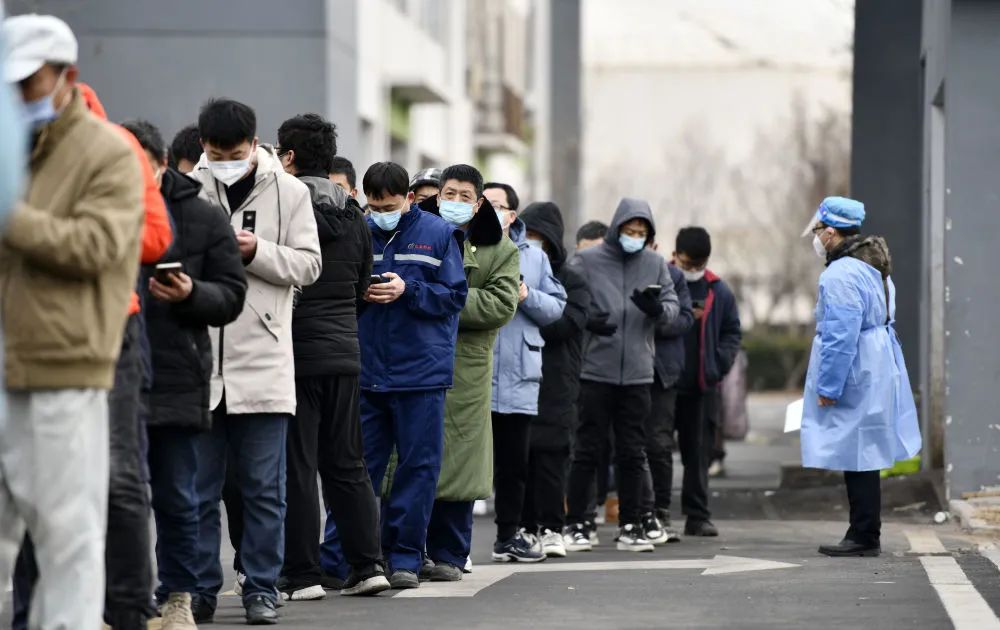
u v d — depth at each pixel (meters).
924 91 31.58
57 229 9.85
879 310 19.08
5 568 10.55
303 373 14.93
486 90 81.44
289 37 28.78
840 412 18.92
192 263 12.59
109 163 10.16
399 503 16.23
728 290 23.42
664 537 21.81
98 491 10.32
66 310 10.06
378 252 16.47
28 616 12.01
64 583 10.24
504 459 18.95
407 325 16.16
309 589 15.23
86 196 10.11
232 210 14.01
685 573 17.64
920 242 33.66
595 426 21.20
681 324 22.27
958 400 24.55
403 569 16.25
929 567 17.70
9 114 8.81
